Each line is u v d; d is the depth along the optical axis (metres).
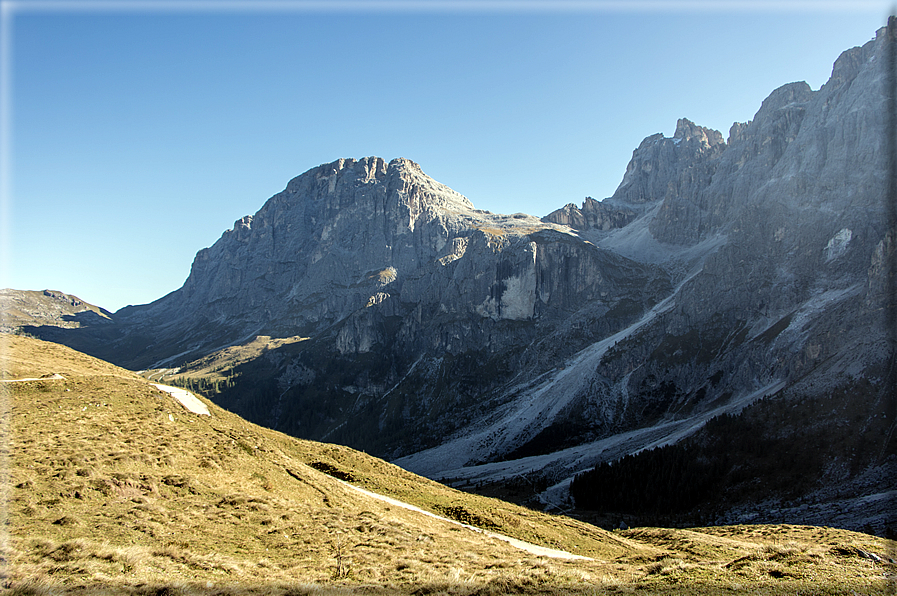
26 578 30.94
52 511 40.41
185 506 47.28
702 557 61.22
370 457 105.94
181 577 34.88
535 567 45.41
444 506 75.38
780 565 46.38
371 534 50.88
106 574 33.28
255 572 38.00
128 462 52.34
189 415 75.69
